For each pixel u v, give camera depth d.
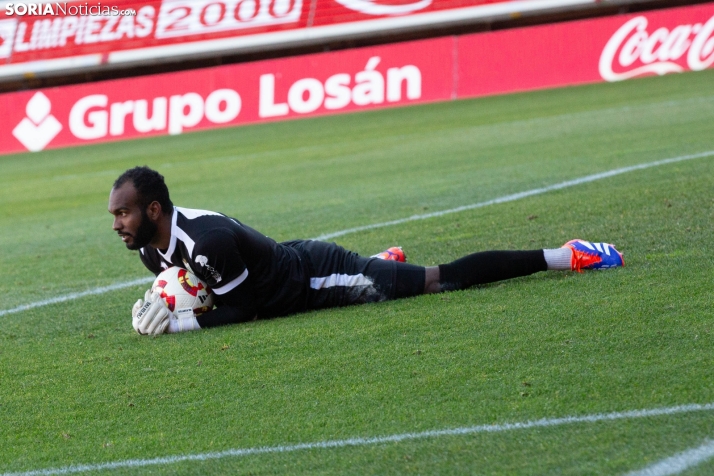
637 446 9.28
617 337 12.45
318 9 79.25
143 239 14.54
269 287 15.26
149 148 59.28
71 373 13.92
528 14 73.88
